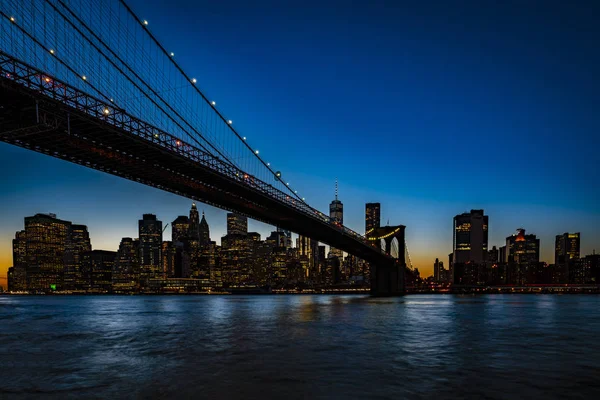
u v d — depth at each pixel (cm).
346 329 3931
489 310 7200
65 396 1661
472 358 2427
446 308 7775
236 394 1677
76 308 8938
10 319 5641
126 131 4366
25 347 2923
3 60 3269
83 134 4266
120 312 7200
